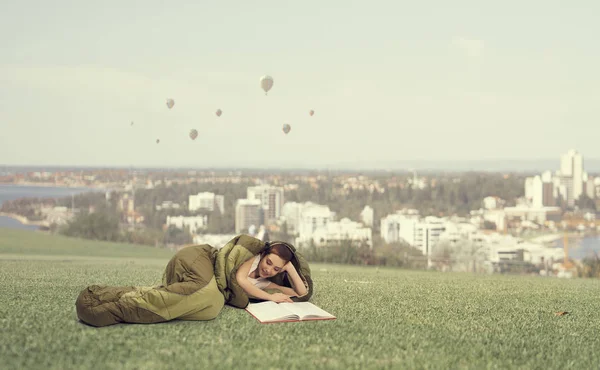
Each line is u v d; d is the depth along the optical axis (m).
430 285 6.29
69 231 31.47
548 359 2.98
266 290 4.38
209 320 3.63
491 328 3.67
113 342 3.01
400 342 3.20
